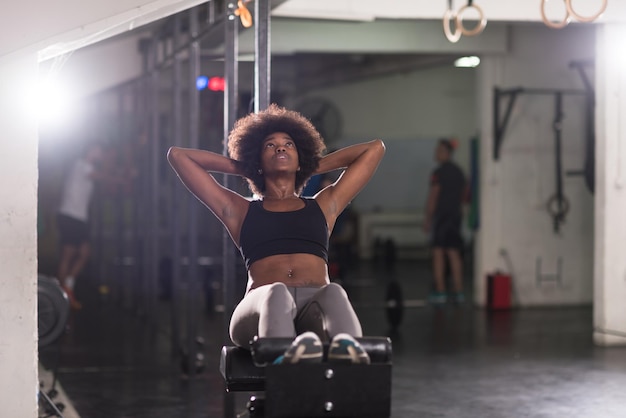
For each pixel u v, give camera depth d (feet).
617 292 27.32
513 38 36.27
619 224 27.12
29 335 13.79
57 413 18.12
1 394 13.73
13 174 13.67
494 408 19.57
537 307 36.88
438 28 35.17
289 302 11.76
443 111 56.59
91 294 42.19
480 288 37.24
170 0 13.79
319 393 10.78
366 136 56.90
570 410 19.35
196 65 24.18
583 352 26.50
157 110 32.63
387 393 10.93
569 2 19.02
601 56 26.96
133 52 33.32
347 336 10.87
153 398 20.76
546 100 36.73
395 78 56.80
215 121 24.14
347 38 34.78
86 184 37.35
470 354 26.40
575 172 36.94
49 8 13.44
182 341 28.53
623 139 26.91
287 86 54.85
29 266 13.76
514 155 36.70
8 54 13.43
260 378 12.42
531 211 36.88
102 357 26.09
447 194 38.34
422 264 56.54
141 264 36.29
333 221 13.55
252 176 13.73
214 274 37.52
